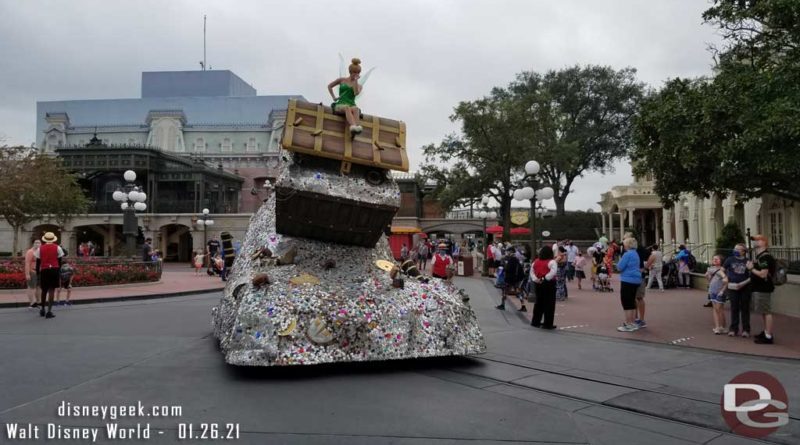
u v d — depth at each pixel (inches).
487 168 1562.5
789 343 348.2
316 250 282.0
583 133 2082.9
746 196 421.7
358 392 226.1
